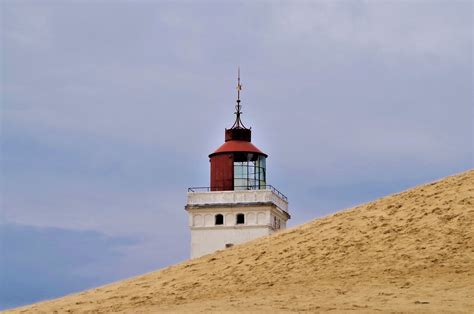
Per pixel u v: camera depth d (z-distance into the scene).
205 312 120.31
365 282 128.50
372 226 144.50
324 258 138.50
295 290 129.50
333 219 153.62
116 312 129.25
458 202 144.12
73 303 141.50
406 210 146.88
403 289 124.12
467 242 133.62
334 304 120.38
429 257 132.00
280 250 145.62
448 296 120.12
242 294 131.75
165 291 139.62
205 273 144.50
